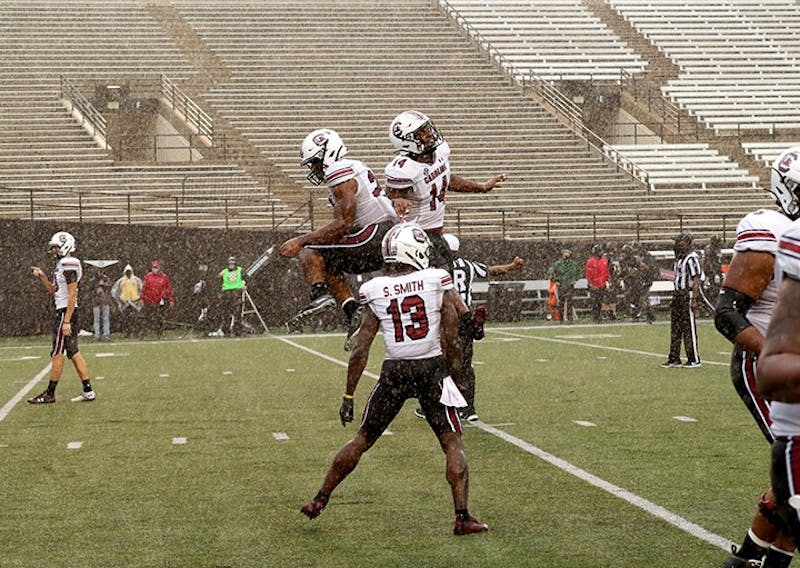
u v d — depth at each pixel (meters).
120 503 16.34
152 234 62.41
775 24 104.56
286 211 71.56
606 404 26.61
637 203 77.19
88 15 90.81
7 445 21.89
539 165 80.31
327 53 91.50
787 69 97.62
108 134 81.12
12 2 90.31
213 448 21.12
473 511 15.44
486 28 98.19
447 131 82.94
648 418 24.11
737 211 77.38
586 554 13.03
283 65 89.00
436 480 17.69
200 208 68.81
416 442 21.55
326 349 47.00
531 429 22.81
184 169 74.31
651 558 12.79
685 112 91.19
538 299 67.19
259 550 13.52
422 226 19.84
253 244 63.78
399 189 19.58
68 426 24.45
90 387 29.12
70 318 28.73
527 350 43.72
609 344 46.53
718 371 34.38
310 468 18.86
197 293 59.97
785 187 10.59
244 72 87.56
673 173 80.88
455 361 14.43
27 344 54.59
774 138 89.44
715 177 81.44
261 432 23.11
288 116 82.25
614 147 84.56
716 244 65.56
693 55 98.75
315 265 19.44
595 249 63.06
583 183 79.06
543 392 29.31
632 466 18.44
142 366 39.84
